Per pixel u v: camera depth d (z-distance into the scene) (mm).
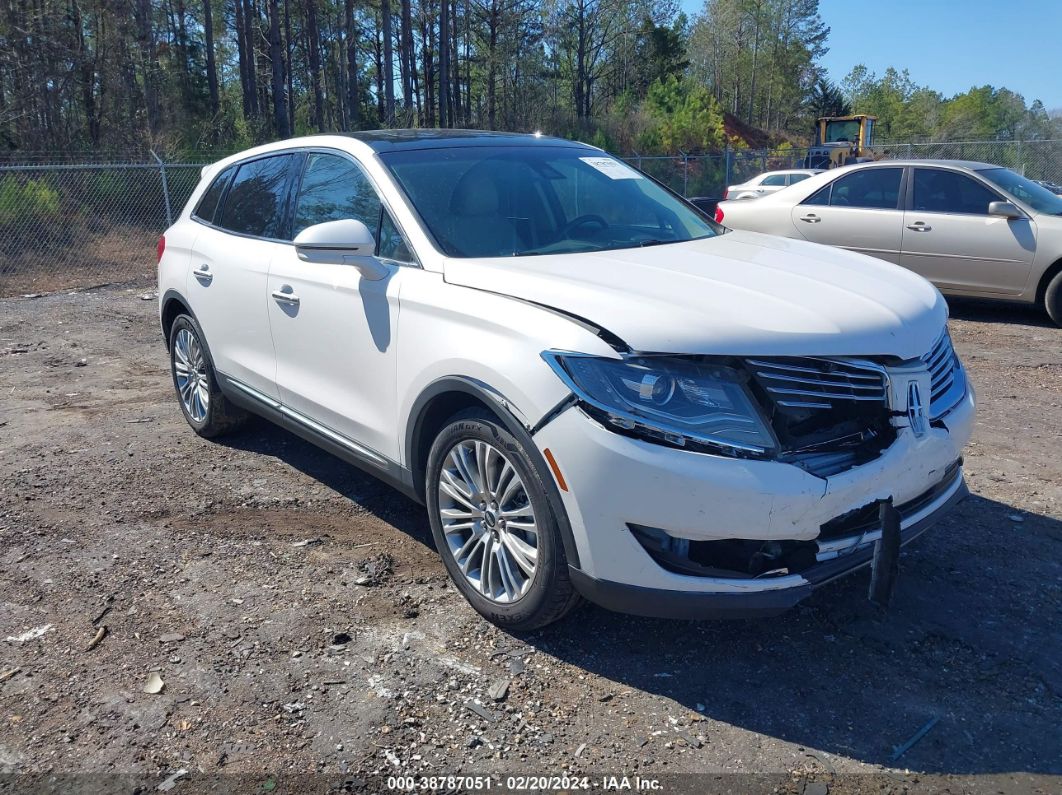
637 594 2771
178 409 6215
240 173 5078
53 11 22766
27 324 9508
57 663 3074
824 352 2770
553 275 3176
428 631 3258
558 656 3096
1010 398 6203
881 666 3031
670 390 2695
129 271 13883
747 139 71000
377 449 3752
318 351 4051
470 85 54750
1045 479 4684
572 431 2760
